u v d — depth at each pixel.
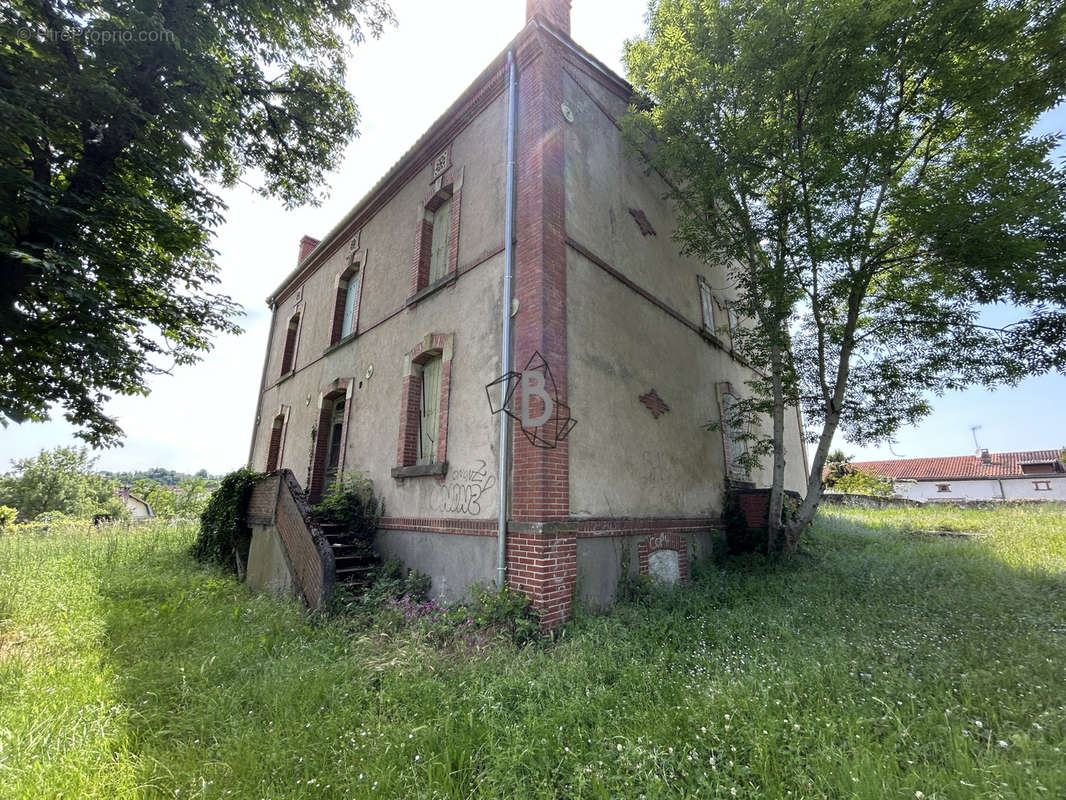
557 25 7.40
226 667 4.12
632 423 7.09
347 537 7.69
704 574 7.32
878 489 23.86
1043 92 5.87
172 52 6.40
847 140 6.67
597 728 3.03
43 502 42.09
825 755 2.56
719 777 2.51
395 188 9.91
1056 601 5.42
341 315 11.36
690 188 8.49
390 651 4.40
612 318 7.13
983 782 2.27
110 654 4.43
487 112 7.71
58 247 6.04
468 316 7.01
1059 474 35.50
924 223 6.07
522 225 6.39
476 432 6.38
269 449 13.20
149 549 10.18
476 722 3.18
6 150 5.32
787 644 4.32
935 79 6.36
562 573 5.35
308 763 2.81
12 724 3.00
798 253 7.13
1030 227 5.93
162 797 2.61
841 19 5.78
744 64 6.62
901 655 3.95
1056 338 6.25
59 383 7.45
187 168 7.80
